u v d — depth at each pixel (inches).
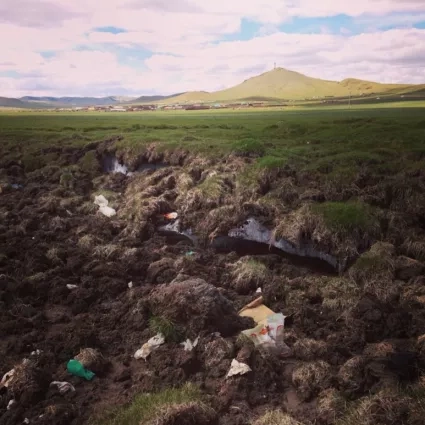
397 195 836.6
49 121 2573.8
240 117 2726.4
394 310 582.9
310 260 770.2
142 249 834.2
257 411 430.3
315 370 466.6
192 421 401.4
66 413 423.2
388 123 1555.1
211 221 897.5
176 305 552.4
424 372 443.8
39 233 905.5
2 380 474.9
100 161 1373.0
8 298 660.1
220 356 491.5
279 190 906.7
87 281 700.0
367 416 382.9
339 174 919.7
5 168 1414.9
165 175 1127.6
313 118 2194.9
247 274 691.4
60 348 538.6
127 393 461.1
